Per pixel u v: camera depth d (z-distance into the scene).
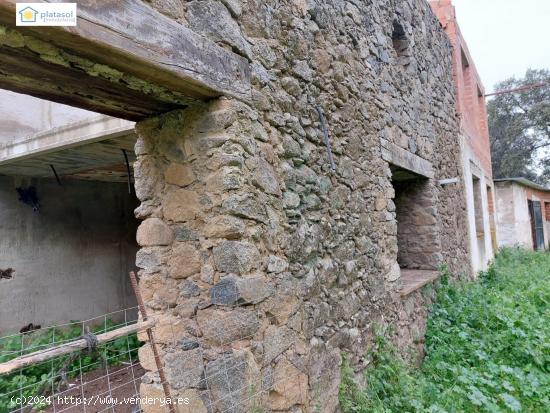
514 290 5.62
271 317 1.79
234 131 1.65
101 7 1.17
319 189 2.38
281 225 1.95
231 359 1.60
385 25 3.83
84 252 4.66
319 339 2.18
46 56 1.22
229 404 1.59
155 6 1.37
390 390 2.69
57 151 3.23
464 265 6.05
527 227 12.84
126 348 3.85
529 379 3.05
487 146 10.26
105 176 4.55
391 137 3.71
